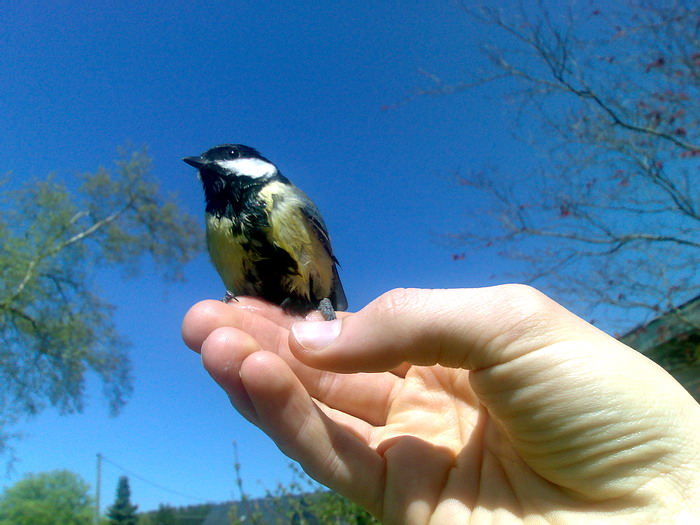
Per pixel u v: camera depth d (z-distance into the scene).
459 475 0.15
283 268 0.27
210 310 0.18
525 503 0.14
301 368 0.20
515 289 0.14
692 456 0.12
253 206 0.27
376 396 0.19
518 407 0.13
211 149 0.31
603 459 0.13
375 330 0.14
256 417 0.16
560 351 0.13
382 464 0.16
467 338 0.13
